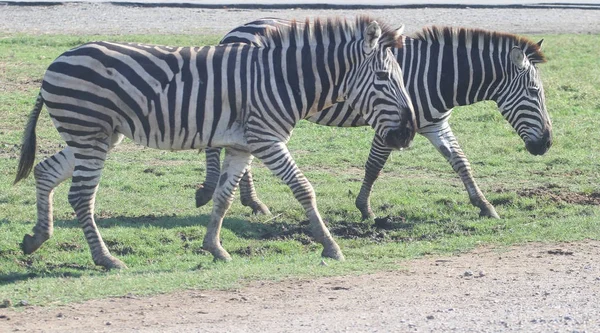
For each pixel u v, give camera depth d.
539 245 13.75
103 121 12.41
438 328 9.20
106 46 12.41
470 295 10.67
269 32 12.89
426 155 20.27
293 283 11.49
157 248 14.03
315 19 12.95
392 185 17.88
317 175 18.56
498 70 15.58
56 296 10.93
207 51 12.69
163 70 12.41
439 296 10.65
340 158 20.19
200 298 10.79
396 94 12.72
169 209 16.05
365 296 10.72
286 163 12.67
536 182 18.28
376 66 12.66
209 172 15.79
